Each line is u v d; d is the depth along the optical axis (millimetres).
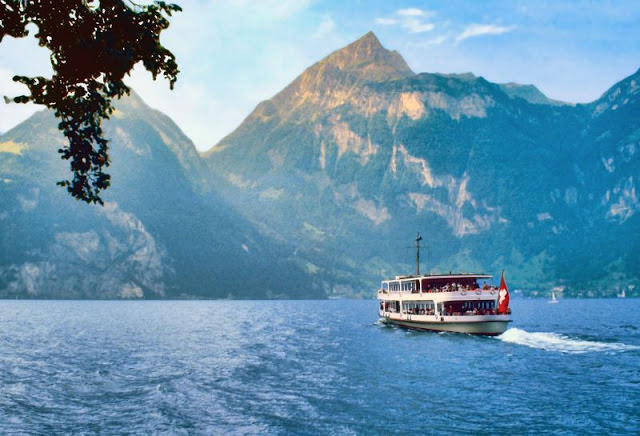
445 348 82188
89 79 14414
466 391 50906
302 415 42438
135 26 14266
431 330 97500
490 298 93750
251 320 171875
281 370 63500
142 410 43938
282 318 186000
